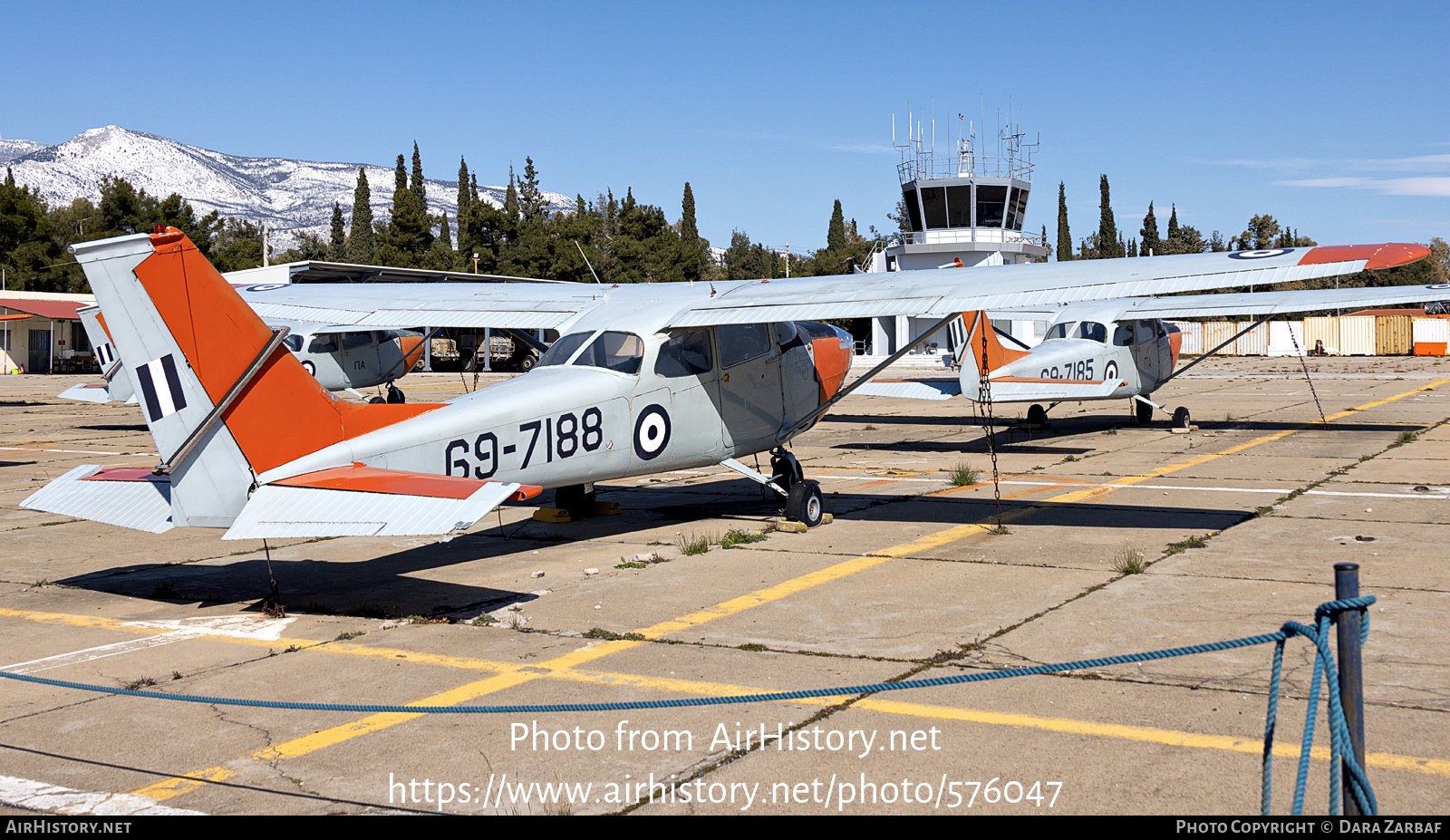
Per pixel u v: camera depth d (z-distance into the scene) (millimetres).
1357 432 18656
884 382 21281
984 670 5754
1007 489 12883
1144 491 12430
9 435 21500
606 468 9352
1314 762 4387
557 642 6594
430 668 6098
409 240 70875
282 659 6363
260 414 7152
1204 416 22703
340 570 9031
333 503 6707
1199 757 4496
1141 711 5055
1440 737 4617
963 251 54625
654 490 13695
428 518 6281
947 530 10211
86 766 4707
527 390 8742
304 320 11289
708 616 7121
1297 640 6102
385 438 7699
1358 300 15625
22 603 7984
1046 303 7961
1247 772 4320
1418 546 8797
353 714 5344
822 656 6117
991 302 8203
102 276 6742
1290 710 4984
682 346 9891
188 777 4566
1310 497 11664
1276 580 7660
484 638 6723
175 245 6906
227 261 72062
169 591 8195
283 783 4488
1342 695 3203
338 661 6289
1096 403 26797
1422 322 59656
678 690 5598
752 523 10914
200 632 7016
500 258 66750
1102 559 8617
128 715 5383
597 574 8586
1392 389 30766
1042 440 18734
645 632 6754
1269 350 63438
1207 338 65500
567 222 68875
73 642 6812
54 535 11094
